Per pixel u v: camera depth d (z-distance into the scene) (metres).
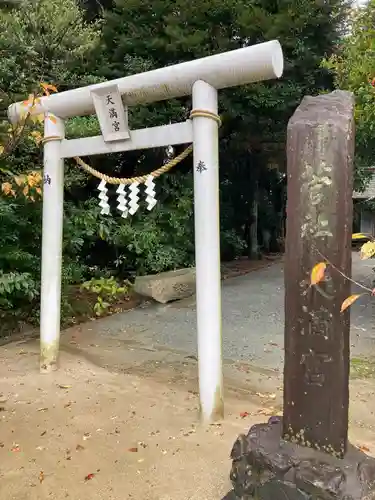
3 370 3.99
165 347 4.82
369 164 6.07
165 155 8.49
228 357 4.42
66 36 6.11
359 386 3.60
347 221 1.80
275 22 7.28
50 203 3.82
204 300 2.93
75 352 4.59
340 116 1.83
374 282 7.53
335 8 7.75
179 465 2.42
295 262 1.90
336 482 1.72
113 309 6.62
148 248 7.57
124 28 7.74
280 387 3.63
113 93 3.26
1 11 5.49
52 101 3.68
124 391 3.50
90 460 2.50
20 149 4.87
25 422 2.96
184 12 7.26
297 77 8.16
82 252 7.62
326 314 1.84
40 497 2.18
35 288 5.21
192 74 2.98
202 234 2.93
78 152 3.68
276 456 1.88
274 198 13.65
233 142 9.36
